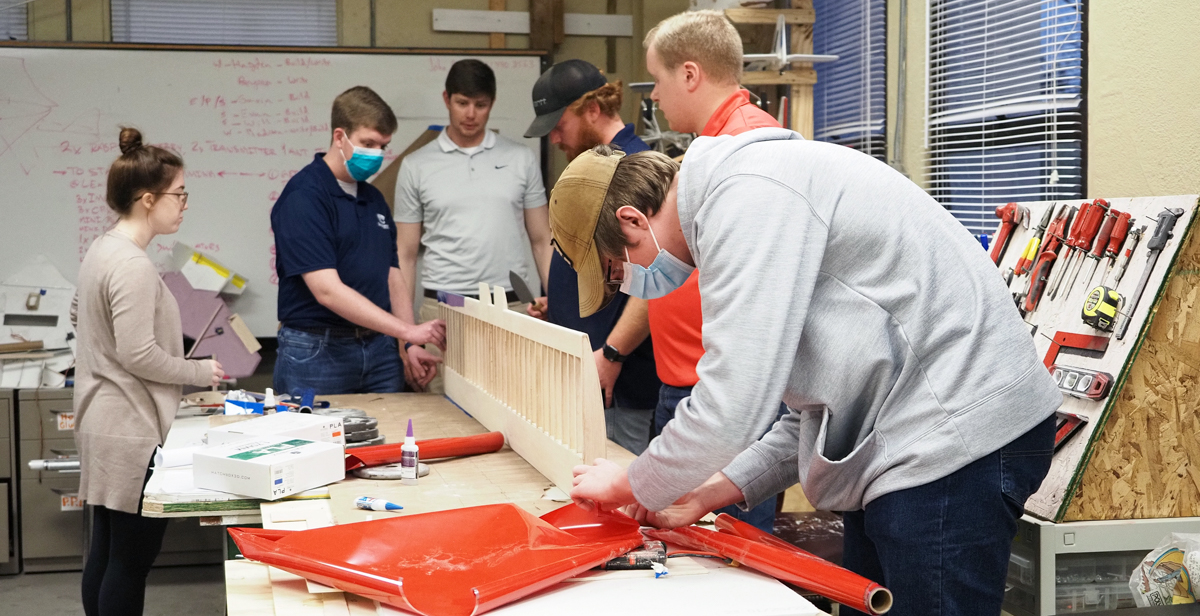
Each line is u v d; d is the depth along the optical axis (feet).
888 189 3.67
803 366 3.76
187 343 12.63
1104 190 7.30
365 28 13.73
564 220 4.19
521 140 13.96
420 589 3.62
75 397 7.43
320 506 5.09
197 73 12.94
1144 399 5.63
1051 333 6.18
